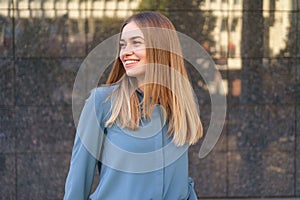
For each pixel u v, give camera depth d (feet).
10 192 17.20
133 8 17.10
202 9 17.25
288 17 17.51
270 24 17.49
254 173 17.74
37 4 16.90
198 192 17.60
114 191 6.55
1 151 17.11
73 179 6.59
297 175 17.85
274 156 17.76
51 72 17.07
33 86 17.07
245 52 17.47
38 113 17.13
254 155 17.70
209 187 17.62
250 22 17.43
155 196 6.52
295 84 17.66
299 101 17.69
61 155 17.22
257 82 17.56
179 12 17.19
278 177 17.83
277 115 17.70
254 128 17.66
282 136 17.75
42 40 16.99
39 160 17.21
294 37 17.56
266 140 17.71
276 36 17.53
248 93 17.56
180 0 17.17
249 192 17.74
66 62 17.03
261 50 17.51
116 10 17.04
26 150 17.17
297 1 17.48
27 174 17.21
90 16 16.99
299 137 17.79
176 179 6.72
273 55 17.56
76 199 6.63
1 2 16.85
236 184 17.70
